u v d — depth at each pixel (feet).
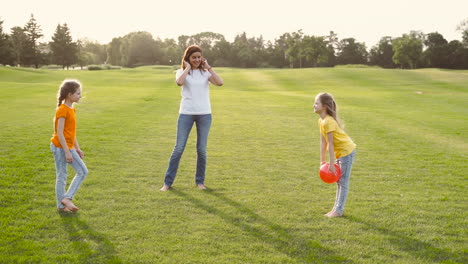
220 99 67.41
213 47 407.85
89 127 35.32
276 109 54.29
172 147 28.30
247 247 12.64
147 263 11.48
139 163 23.40
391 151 28.86
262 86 120.67
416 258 12.19
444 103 72.33
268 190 18.78
